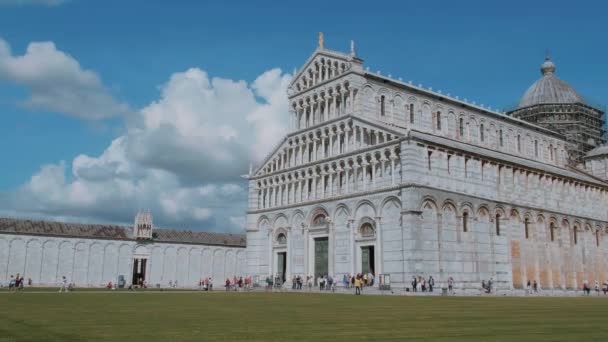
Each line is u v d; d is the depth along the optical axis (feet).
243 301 145.48
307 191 283.38
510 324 77.66
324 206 268.41
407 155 227.20
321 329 71.92
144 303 133.69
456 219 236.84
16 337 63.46
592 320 83.97
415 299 159.22
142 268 351.25
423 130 290.97
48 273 317.42
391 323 79.97
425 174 229.25
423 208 225.15
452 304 131.75
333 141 273.54
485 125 325.42
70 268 324.80
